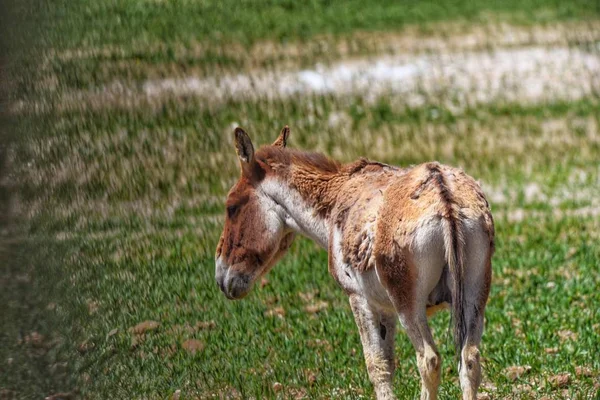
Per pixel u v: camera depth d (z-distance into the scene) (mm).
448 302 19219
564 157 49281
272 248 23109
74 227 37844
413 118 55438
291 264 34875
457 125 54438
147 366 26781
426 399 19422
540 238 36625
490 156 49344
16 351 27438
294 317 30188
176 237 37531
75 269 32844
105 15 65688
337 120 54719
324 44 69375
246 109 54969
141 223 39188
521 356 26031
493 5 82438
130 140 48656
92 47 60000
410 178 19906
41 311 29734
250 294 32125
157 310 30828
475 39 71875
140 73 57844
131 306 30906
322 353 27078
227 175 45750
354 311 20984
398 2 82562
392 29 74500
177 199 42625
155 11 69062
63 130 47969
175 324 29844
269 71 62250
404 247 19062
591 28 74375
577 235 37125
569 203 41656
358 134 52531
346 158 48375
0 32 46750
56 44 57312
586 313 29125
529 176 46094
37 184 40094
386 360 20844
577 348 26328
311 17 75938
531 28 74875
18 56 47625
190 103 55000
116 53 60062
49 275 31953
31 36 52062
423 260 18906
